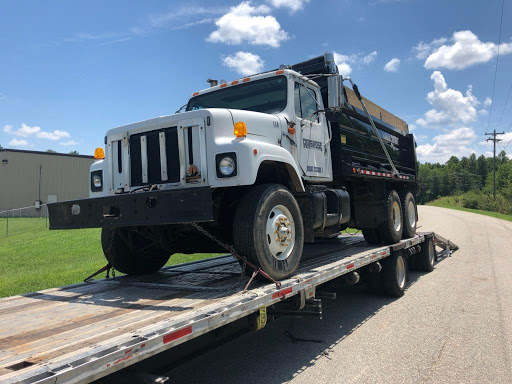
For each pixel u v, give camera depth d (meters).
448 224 25.80
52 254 12.28
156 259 5.21
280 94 5.37
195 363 4.29
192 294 3.74
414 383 3.74
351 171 6.46
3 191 36.34
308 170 5.50
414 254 9.45
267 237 3.99
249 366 4.20
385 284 6.94
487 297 6.99
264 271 3.86
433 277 8.93
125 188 4.47
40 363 2.00
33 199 36.97
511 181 74.50
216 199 4.24
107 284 4.49
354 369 4.08
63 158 38.44
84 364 1.98
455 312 6.08
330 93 5.13
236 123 3.95
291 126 5.16
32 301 3.76
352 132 6.98
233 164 3.85
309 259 5.85
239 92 5.73
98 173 4.80
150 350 2.35
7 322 2.97
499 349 4.56
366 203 7.54
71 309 3.37
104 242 4.81
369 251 6.51
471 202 58.38
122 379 2.45
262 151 4.05
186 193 3.46
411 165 9.90
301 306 3.98
